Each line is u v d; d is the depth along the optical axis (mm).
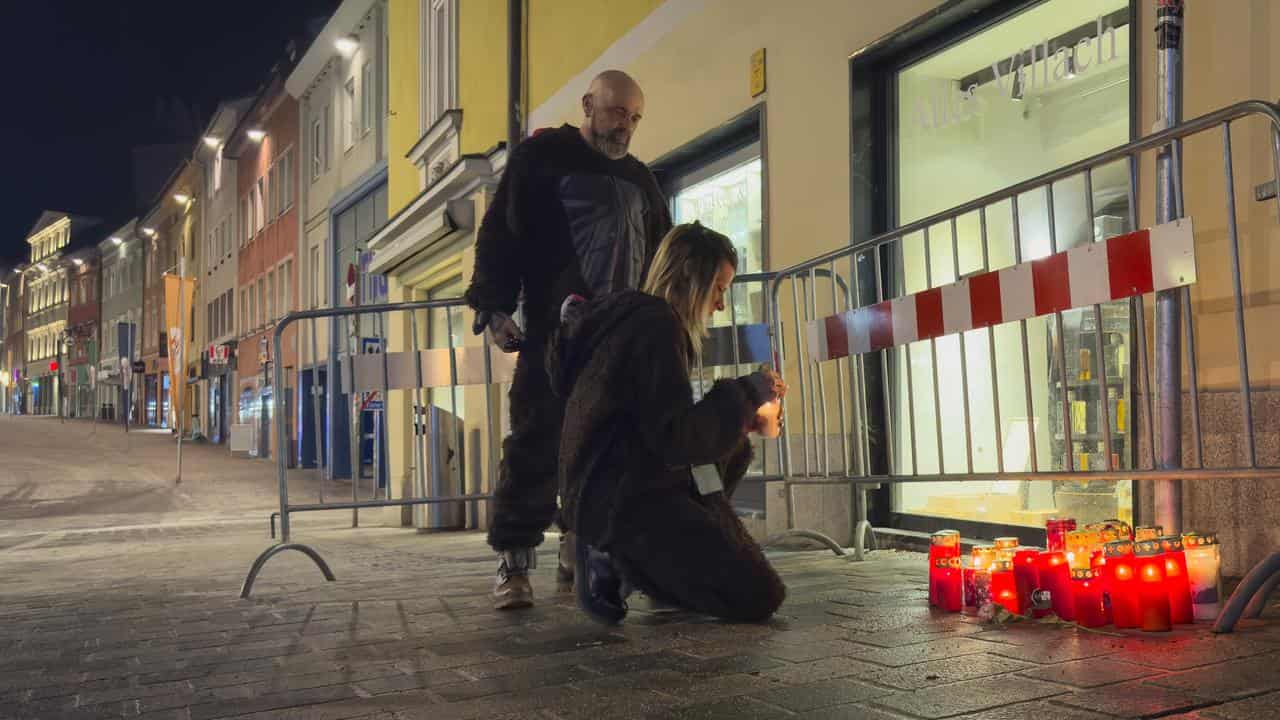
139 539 10547
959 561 3297
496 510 3686
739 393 2961
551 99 9867
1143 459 4004
